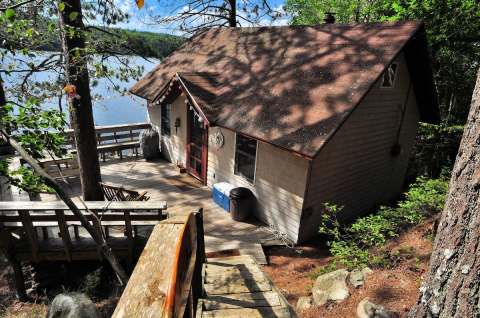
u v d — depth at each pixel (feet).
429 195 21.25
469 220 5.83
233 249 23.15
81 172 25.81
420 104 32.58
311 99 24.25
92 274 21.01
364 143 27.96
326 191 25.77
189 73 32.58
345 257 18.42
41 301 20.52
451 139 40.60
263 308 10.66
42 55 18.48
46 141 13.65
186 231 5.39
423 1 34.58
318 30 31.04
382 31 26.25
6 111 12.82
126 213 19.27
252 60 33.06
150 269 4.30
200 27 54.13
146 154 41.01
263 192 27.14
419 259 16.37
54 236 21.93
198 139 34.60
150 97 39.45
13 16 12.01
